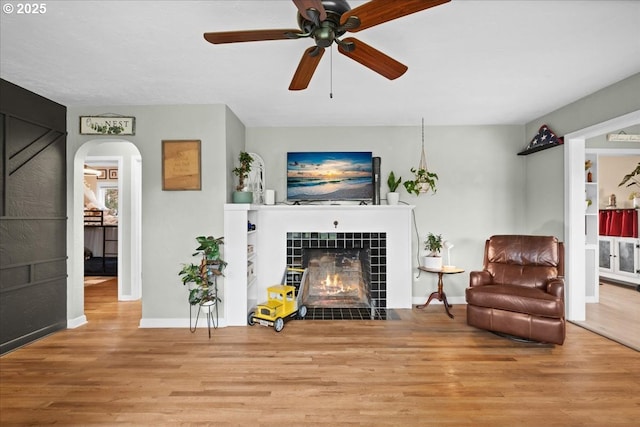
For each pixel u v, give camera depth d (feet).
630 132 14.84
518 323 9.88
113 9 6.22
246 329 11.28
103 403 6.89
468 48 7.88
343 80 9.71
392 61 6.04
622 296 15.56
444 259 14.42
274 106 11.94
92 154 15.43
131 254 15.28
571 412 6.57
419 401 6.93
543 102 11.65
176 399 7.03
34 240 10.28
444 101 11.52
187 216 11.59
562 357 9.00
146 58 8.22
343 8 5.13
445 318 12.38
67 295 11.53
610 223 19.11
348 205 13.69
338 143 14.49
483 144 14.47
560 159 12.34
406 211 13.73
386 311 13.23
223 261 11.29
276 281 13.83
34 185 10.30
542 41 7.55
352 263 14.44
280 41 7.47
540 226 13.46
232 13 6.41
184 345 9.89
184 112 11.59
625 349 9.52
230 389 7.41
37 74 9.04
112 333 10.95
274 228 13.85
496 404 6.83
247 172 12.82
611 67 8.91
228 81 9.70
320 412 6.57
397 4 4.52
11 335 9.55
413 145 14.47
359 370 8.28
